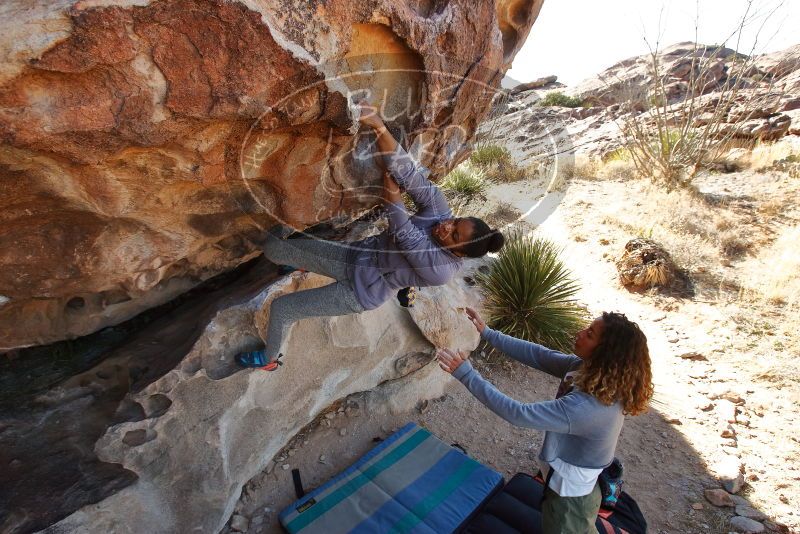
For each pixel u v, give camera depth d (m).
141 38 1.28
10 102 1.22
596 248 6.94
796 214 7.17
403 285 2.13
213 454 2.62
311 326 3.17
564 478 2.13
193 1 1.28
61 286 2.04
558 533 2.21
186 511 2.53
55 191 1.60
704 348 4.75
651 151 8.94
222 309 2.76
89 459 2.44
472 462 3.28
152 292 2.88
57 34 1.17
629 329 1.97
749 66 9.01
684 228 7.07
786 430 3.71
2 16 1.13
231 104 1.48
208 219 2.16
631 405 1.97
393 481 3.13
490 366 4.53
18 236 1.77
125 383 2.79
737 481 3.23
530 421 1.99
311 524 2.85
